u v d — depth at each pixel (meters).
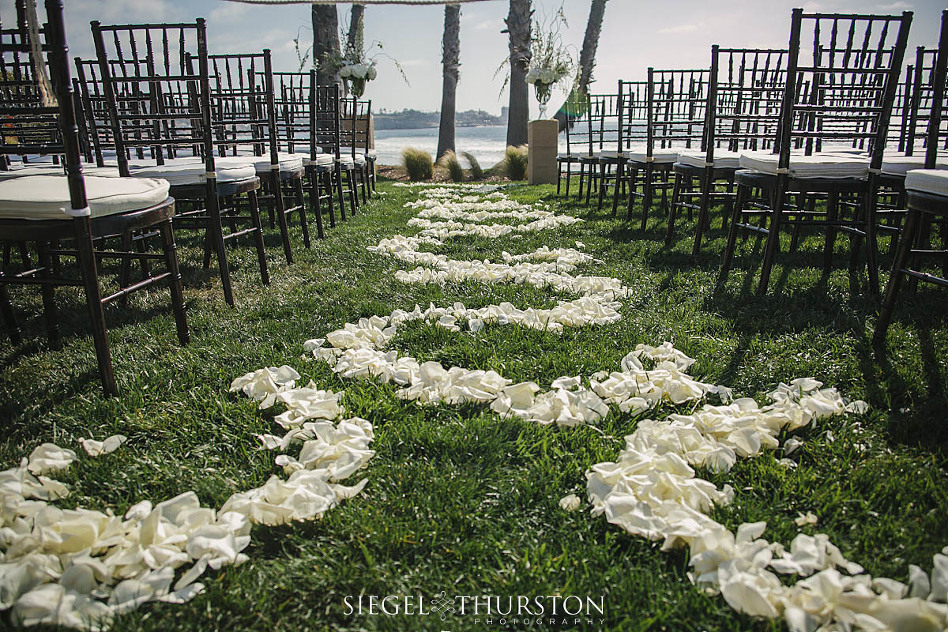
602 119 7.34
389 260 4.13
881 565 1.28
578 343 2.52
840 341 2.45
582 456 1.72
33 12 1.70
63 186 2.10
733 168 4.08
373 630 1.18
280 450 1.77
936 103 2.62
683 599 1.21
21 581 1.19
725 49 3.88
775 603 1.16
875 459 1.66
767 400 2.01
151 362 2.35
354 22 12.68
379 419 1.94
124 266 3.19
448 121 18.11
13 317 2.59
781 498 1.54
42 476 1.59
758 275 3.55
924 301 2.95
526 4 14.89
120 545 1.33
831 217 3.46
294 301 3.19
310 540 1.41
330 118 6.66
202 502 1.55
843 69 2.93
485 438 1.79
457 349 2.46
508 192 9.45
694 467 1.65
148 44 3.79
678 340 2.53
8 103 3.25
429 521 1.46
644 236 4.99
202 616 1.20
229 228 5.66
